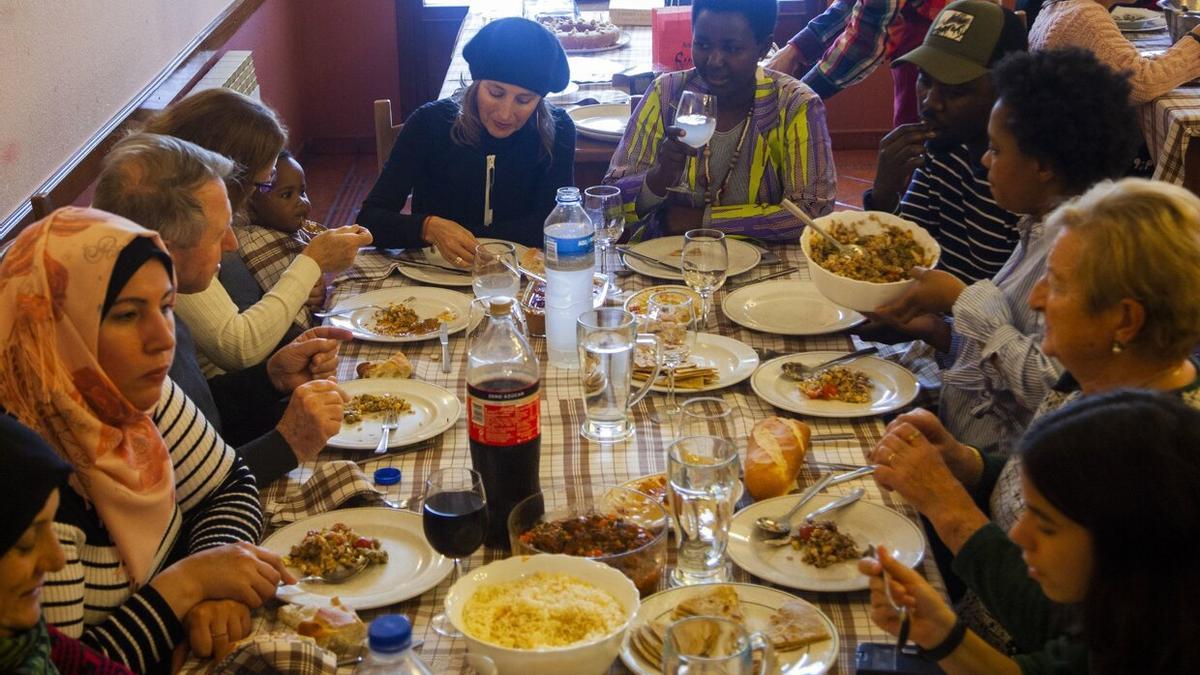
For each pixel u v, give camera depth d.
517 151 3.10
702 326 2.43
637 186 3.08
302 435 1.89
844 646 1.45
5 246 2.53
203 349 2.34
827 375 2.15
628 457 1.91
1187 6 3.63
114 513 1.57
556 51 2.97
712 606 1.44
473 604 1.39
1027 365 1.97
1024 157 2.04
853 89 6.71
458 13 6.67
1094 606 1.13
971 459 1.86
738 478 1.75
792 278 2.69
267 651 1.37
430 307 2.58
